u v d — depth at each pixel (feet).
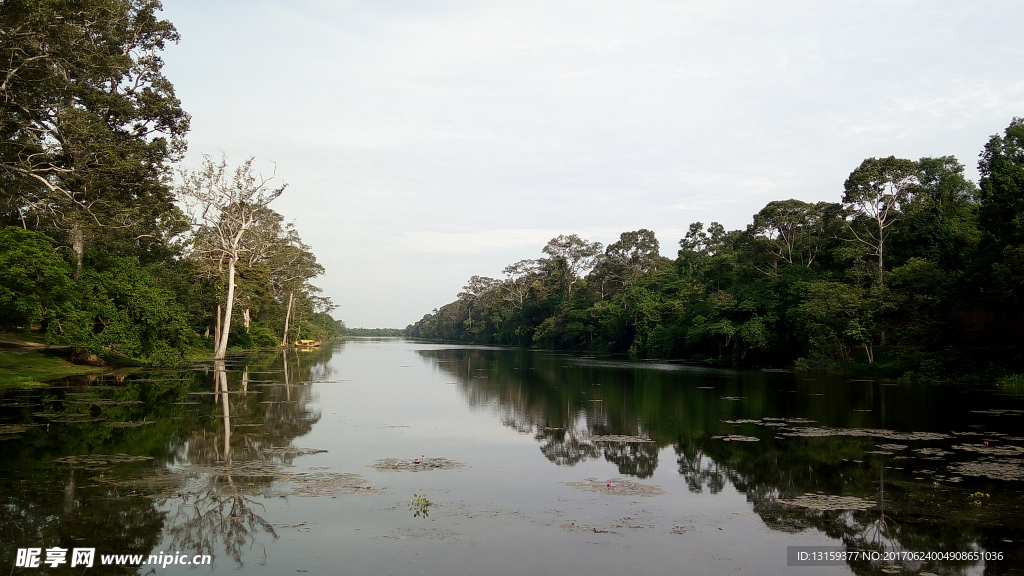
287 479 36.19
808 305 139.64
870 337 129.29
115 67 95.96
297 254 241.14
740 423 59.31
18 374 89.45
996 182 110.63
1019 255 93.81
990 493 34.04
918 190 146.51
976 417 62.39
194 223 147.02
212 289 176.76
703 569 23.63
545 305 348.38
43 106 89.40
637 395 84.64
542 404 74.69
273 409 65.57
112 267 107.86
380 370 136.15
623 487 35.60
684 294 219.41
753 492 34.45
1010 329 106.01
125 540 25.88
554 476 38.17
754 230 186.60
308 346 314.55
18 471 36.58
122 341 101.09
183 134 117.19
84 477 35.50
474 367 150.20
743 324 156.97
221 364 133.80
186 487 33.94
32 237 87.71
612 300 274.57
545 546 25.93
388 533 27.35
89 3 82.58
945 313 112.06
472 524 28.76
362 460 42.01
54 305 92.84
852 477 37.68
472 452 45.44
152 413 60.03
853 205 155.43
